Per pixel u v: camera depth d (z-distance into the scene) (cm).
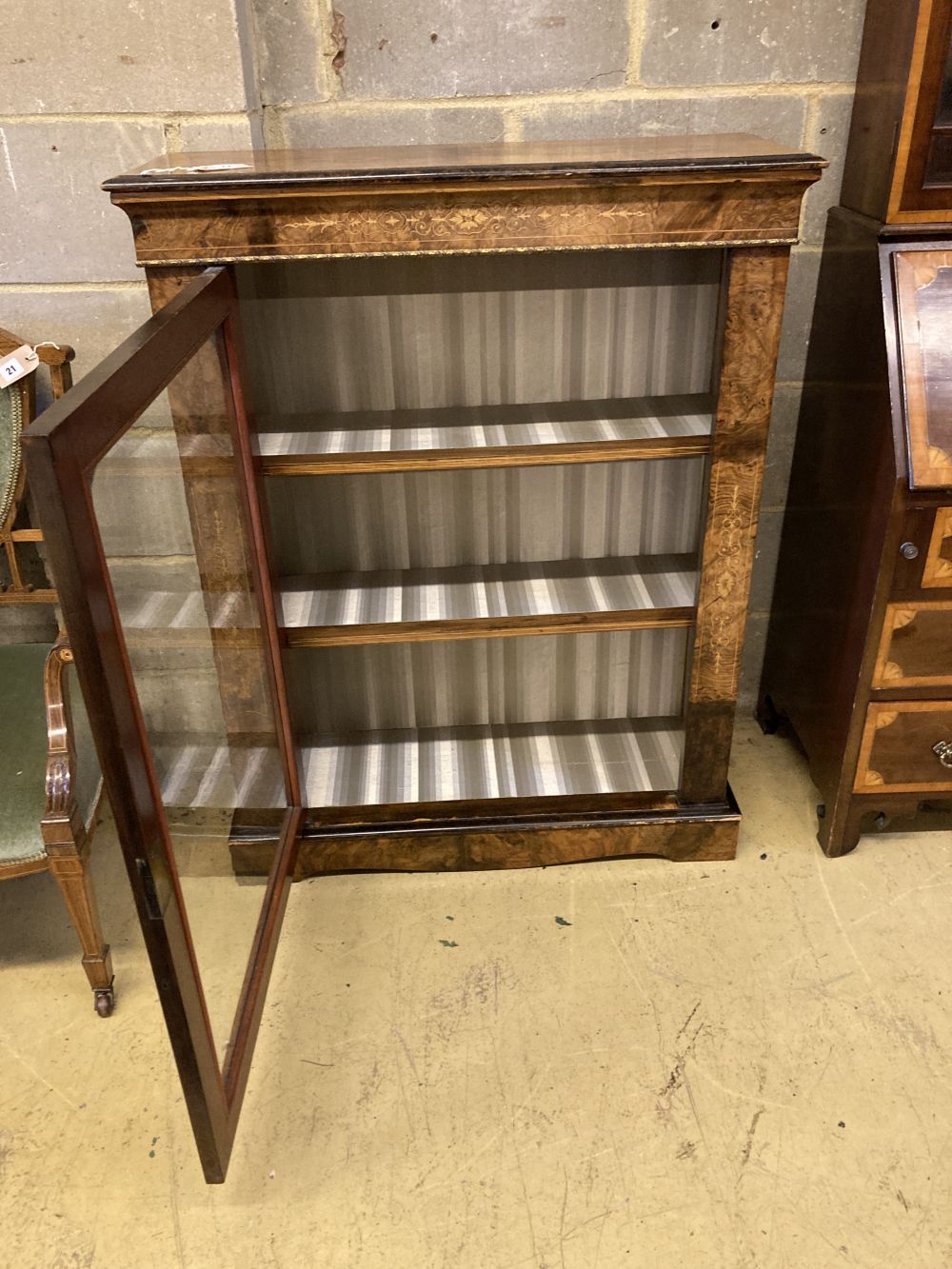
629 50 191
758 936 193
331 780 210
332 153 173
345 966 188
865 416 182
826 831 211
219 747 157
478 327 184
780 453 228
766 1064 168
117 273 198
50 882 212
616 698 223
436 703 221
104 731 108
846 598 194
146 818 115
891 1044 171
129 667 113
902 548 176
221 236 152
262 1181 152
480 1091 165
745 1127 158
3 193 189
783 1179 150
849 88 194
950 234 173
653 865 211
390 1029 176
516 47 190
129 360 112
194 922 140
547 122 198
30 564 222
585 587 196
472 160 157
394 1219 146
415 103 195
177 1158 156
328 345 185
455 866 209
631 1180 151
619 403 189
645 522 204
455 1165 154
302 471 174
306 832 205
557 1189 150
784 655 234
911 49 159
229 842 162
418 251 154
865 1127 157
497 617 188
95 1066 171
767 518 235
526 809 207
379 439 177
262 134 195
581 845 206
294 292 179
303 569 207
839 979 183
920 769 199
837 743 202
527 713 225
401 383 189
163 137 186
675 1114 160
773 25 189
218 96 182
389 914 200
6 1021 180
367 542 204
